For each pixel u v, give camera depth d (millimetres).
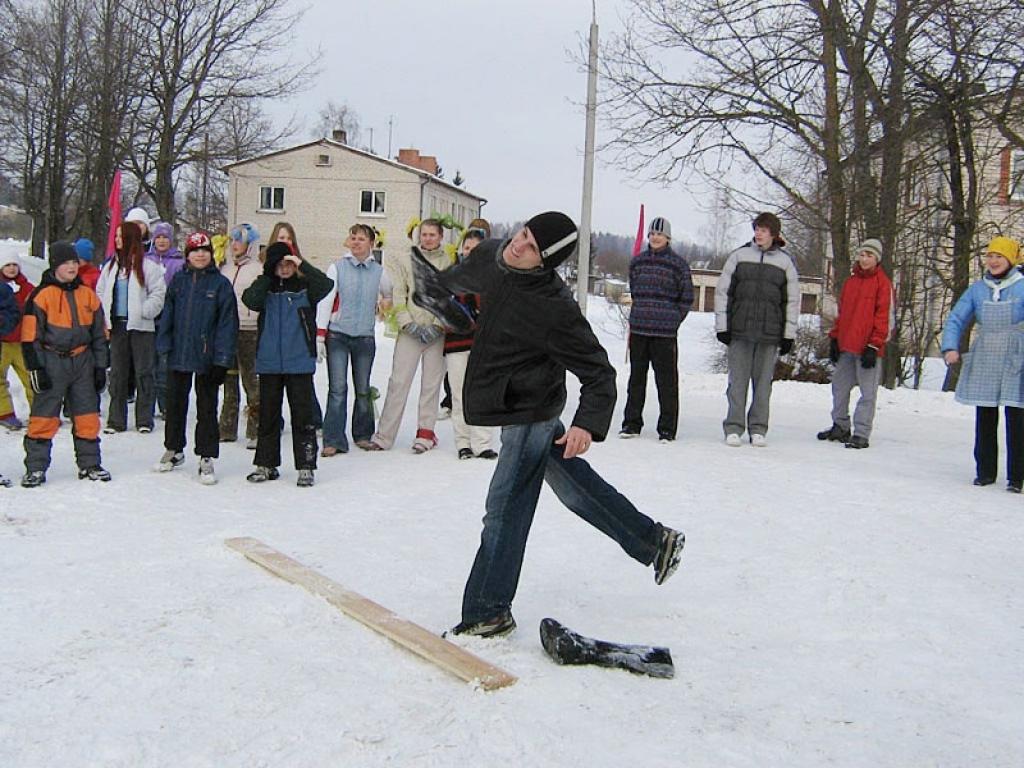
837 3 17672
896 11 17016
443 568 5098
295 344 7082
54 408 6738
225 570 4883
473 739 3109
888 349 20000
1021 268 7879
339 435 8547
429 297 5617
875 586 4988
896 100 17297
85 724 3150
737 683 3703
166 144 30766
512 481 3957
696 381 15445
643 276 9602
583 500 4098
